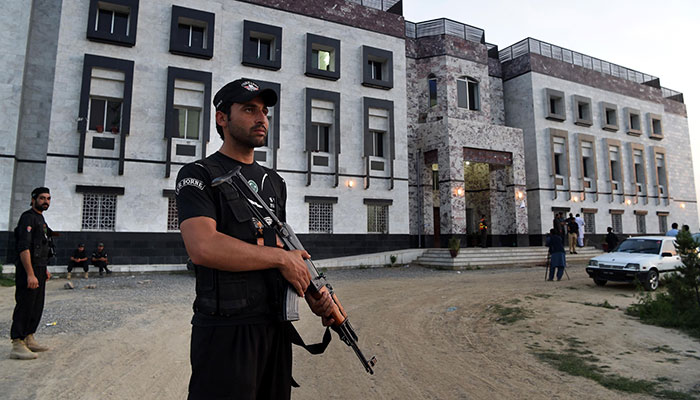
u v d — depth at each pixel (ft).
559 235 47.34
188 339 21.49
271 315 5.95
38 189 17.94
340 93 70.18
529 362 18.62
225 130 6.57
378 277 53.88
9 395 13.57
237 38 63.82
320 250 66.03
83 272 51.47
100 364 17.07
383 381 16.10
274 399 6.02
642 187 103.55
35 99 55.72
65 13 54.13
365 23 73.67
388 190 72.28
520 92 92.07
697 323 24.56
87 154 53.67
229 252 5.38
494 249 70.59
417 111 82.94
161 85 58.18
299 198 65.62
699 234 43.37
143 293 37.40
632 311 28.89
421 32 86.28
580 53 101.91
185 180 5.83
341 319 6.52
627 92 104.88
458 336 23.30
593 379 16.39
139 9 57.88
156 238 55.88
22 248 17.25
